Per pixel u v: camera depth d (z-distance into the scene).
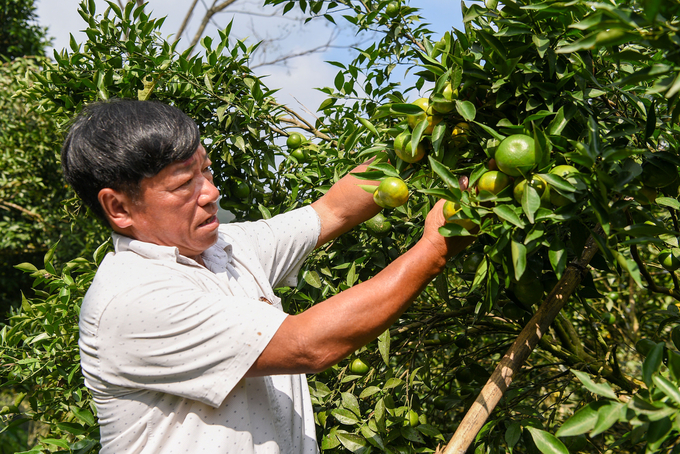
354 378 1.68
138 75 2.06
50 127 6.75
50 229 7.22
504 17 1.01
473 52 1.02
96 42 2.07
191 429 1.03
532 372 2.37
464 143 1.07
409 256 1.02
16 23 9.05
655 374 0.79
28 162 6.93
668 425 0.75
